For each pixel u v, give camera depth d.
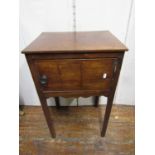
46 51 0.76
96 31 1.12
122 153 1.06
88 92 0.92
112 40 0.90
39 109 1.45
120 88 1.38
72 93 0.92
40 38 0.97
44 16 1.12
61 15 1.12
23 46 1.21
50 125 1.10
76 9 1.10
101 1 1.07
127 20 1.12
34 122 1.32
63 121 1.32
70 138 1.17
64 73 0.85
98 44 0.83
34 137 1.19
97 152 1.07
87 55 0.79
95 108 1.45
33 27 1.16
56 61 0.81
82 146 1.11
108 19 1.12
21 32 1.17
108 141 1.14
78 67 0.83
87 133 1.21
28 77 1.34
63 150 1.09
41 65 0.82
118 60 0.81
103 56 0.80
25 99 1.46
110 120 1.31
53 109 1.45
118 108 1.43
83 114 1.38
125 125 1.26
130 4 1.07
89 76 0.86
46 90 0.91
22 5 1.09
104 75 0.86
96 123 1.29
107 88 0.91
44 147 1.12
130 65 1.26
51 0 1.07
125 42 1.19
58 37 0.99
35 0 1.07
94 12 1.10
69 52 0.77
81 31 1.14
